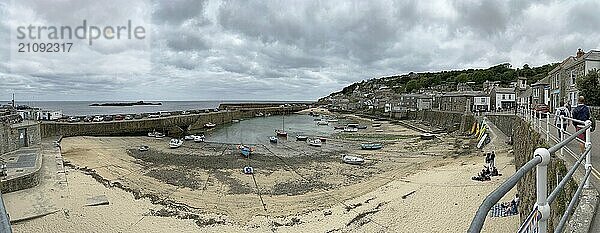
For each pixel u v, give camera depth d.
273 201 22.48
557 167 7.63
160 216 19.52
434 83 149.50
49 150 35.78
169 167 31.53
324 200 22.55
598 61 35.56
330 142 50.91
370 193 23.58
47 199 20.72
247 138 56.88
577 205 4.93
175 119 66.12
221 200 22.59
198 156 37.25
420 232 16.91
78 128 50.69
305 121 96.06
